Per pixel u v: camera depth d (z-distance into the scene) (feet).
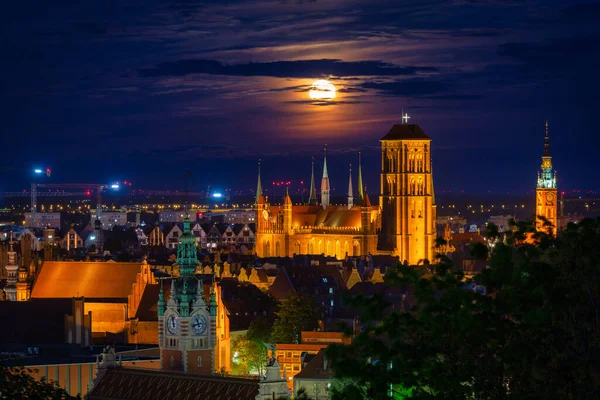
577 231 481.46
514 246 497.46
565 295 463.83
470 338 462.19
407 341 486.38
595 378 453.58
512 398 451.94
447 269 489.67
